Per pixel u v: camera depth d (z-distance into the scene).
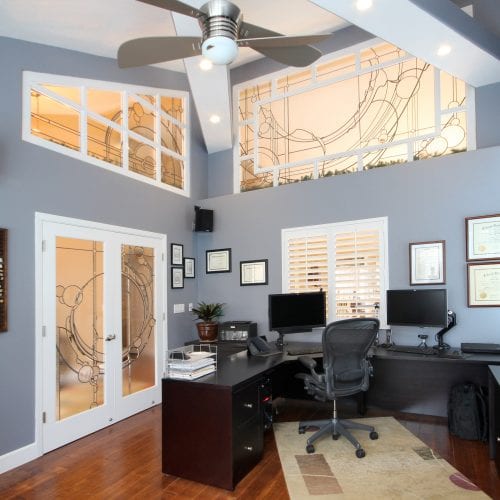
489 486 2.53
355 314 4.23
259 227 4.91
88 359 3.61
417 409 3.93
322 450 3.11
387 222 4.10
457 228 3.75
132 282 4.20
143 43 2.22
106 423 3.73
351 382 3.17
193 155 5.35
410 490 2.49
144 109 4.63
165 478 2.72
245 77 5.42
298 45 2.33
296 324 4.07
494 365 3.07
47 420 3.19
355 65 4.68
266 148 5.27
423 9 2.83
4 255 2.94
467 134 3.98
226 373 2.92
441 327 3.56
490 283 3.57
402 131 4.39
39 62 3.34
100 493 2.54
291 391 4.54
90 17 3.14
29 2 2.79
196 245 5.33
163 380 2.80
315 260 4.51
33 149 3.22
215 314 4.90
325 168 4.82
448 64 3.52
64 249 3.45
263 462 2.93
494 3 3.79
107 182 3.94
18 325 3.02
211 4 2.02
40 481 2.71
